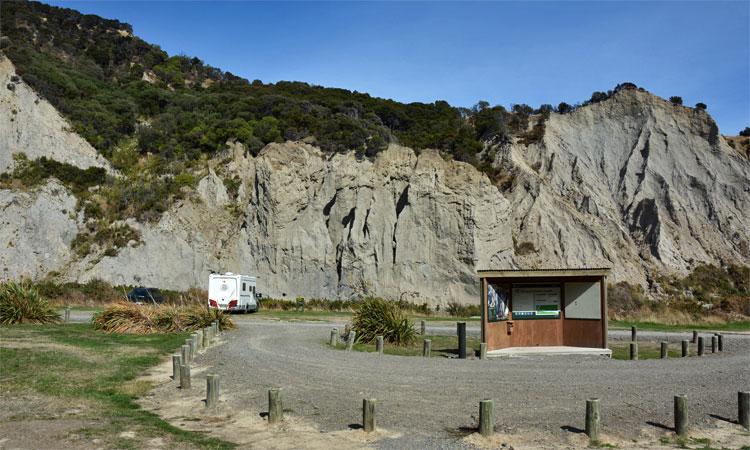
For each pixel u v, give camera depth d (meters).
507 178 61.12
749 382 14.77
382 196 52.44
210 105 65.44
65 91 60.53
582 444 9.45
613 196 62.44
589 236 55.75
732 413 11.55
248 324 29.84
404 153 55.06
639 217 59.34
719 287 53.69
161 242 47.19
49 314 27.14
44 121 53.94
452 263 49.34
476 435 9.69
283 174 51.56
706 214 60.56
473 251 49.38
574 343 21.09
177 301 40.50
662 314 42.41
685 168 63.56
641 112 68.56
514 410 11.36
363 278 48.69
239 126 57.62
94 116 58.81
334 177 52.81
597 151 67.00
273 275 48.78
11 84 54.44
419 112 74.00
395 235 50.47
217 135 57.16
